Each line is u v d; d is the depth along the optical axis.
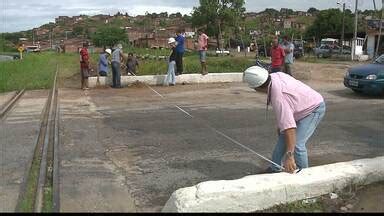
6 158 7.72
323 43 53.34
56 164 7.23
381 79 14.29
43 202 5.71
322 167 5.88
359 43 53.22
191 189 5.12
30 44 147.88
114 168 7.12
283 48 16.64
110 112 12.07
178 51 18.22
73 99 14.80
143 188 6.23
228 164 7.28
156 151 8.09
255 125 10.23
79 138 9.09
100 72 18.81
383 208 5.32
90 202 5.72
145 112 11.99
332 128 9.92
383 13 43.97
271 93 5.73
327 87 17.44
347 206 5.36
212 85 18.16
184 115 11.48
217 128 9.94
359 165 5.98
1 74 25.06
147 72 21.70
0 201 5.79
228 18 67.69
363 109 12.34
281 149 6.21
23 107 13.43
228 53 47.81
